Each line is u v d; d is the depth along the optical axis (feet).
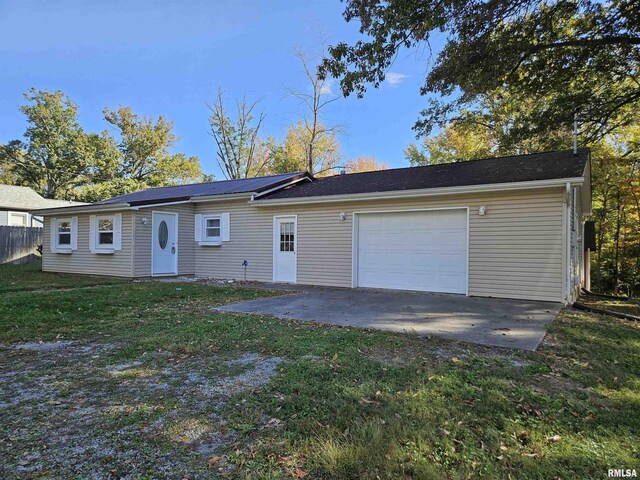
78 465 7.20
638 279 55.26
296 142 96.07
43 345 15.34
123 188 109.81
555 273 26.30
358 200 33.94
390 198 32.35
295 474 6.97
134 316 20.93
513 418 9.18
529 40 32.86
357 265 34.81
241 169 106.11
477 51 31.40
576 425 8.88
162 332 17.26
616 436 8.41
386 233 33.55
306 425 8.72
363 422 8.85
